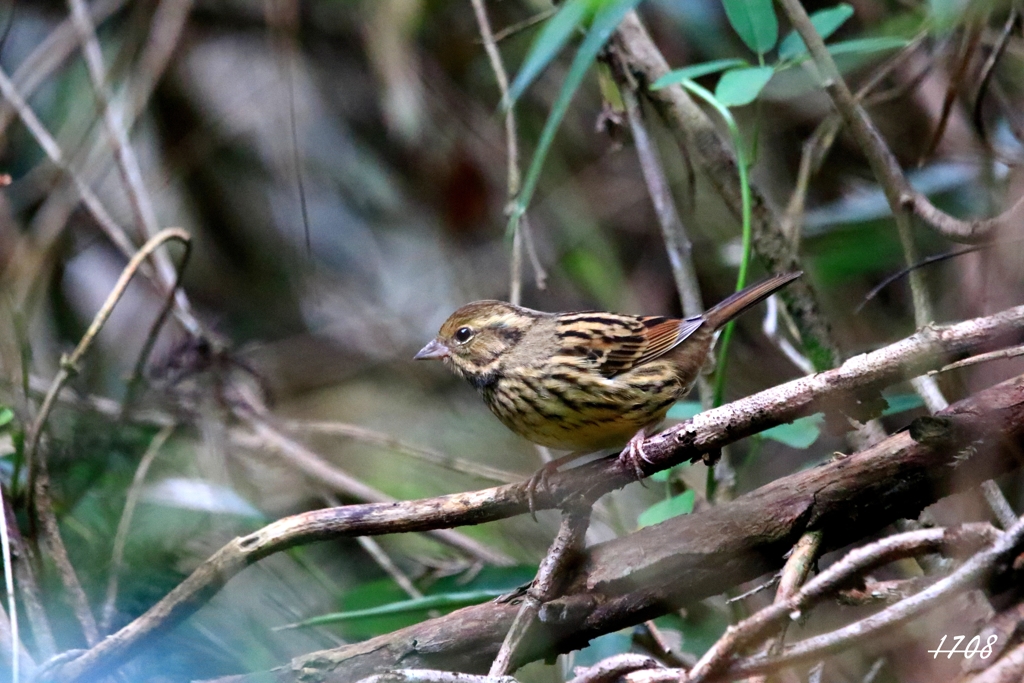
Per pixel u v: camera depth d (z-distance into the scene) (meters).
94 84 11.93
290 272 14.73
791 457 11.59
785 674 7.00
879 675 7.47
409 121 13.54
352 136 15.01
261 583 9.65
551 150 13.95
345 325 14.45
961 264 10.14
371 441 11.35
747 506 6.23
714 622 8.84
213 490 9.93
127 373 12.41
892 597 6.61
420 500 6.54
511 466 12.78
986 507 7.65
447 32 13.82
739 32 8.41
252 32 14.91
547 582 6.22
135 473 10.33
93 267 13.63
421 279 14.70
